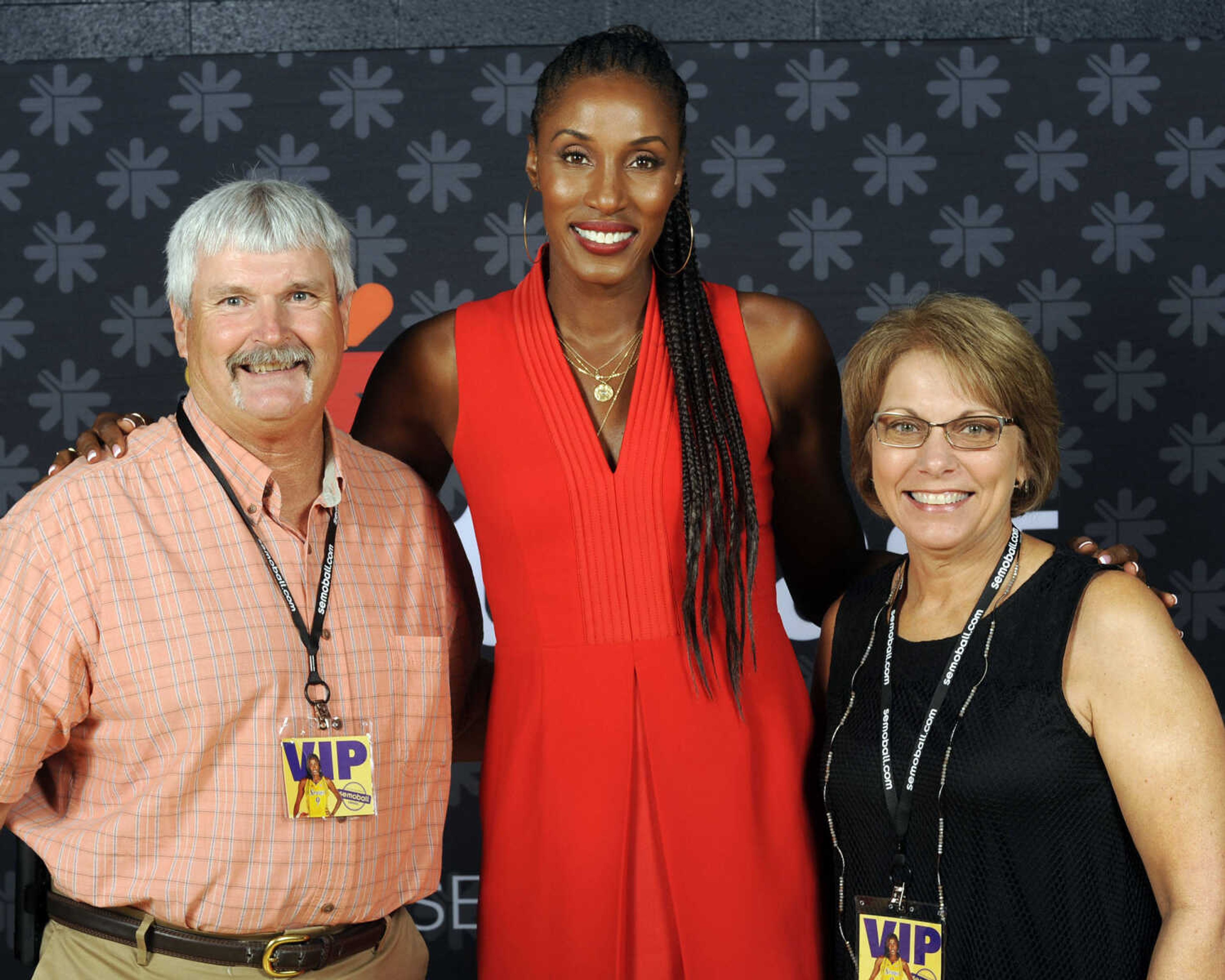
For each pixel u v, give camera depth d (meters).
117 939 1.77
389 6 3.19
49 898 1.86
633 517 1.92
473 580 2.19
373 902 1.83
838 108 3.17
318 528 1.88
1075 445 3.18
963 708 1.67
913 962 1.66
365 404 2.17
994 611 1.72
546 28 3.18
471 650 2.16
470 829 3.20
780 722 1.96
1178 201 3.16
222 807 1.73
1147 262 3.16
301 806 1.74
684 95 1.91
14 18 3.18
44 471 3.20
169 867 1.73
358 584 1.88
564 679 1.92
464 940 3.21
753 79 3.17
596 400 1.98
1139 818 1.57
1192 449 3.18
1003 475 1.71
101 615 1.71
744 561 1.99
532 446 1.95
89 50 3.19
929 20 3.16
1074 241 3.17
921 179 3.17
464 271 3.21
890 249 3.18
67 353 3.20
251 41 3.19
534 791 1.94
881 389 1.78
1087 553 1.88
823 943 1.95
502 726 1.99
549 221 1.89
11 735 1.70
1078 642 1.64
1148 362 3.17
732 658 1.91
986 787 1.62
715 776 1.89
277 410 1.74
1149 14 3.15
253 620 1.77
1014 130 3.16
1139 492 3.18
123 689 1.72
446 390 2.06
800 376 2.06
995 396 1.69
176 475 1.81
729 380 1.98
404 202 3.19
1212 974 1.51
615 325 1.98
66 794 1.85
